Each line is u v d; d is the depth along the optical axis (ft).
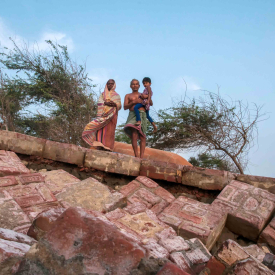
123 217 9.21
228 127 39.06
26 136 16.65
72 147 17.10
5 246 5.27
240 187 13.29
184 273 4.77
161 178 16.34
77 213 5.51
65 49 45.62
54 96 43.01
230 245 6.25
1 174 12.67
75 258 4.98
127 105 21.74
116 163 16.74
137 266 4.97
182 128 42.24
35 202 10.55
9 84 44.19
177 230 10.11
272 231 11.11
